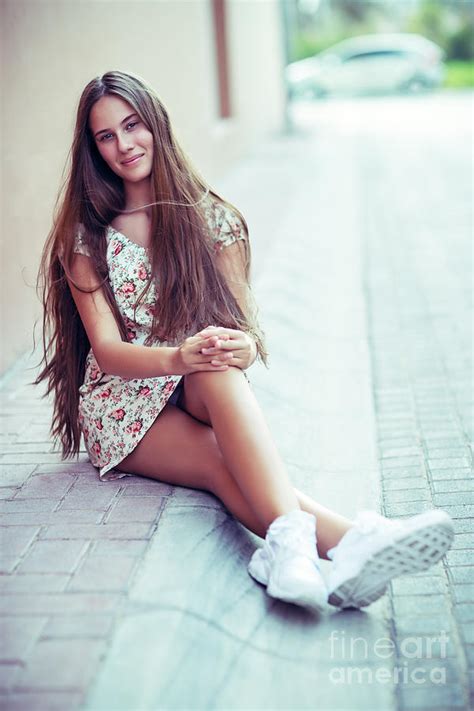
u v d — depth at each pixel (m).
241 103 13.69
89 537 2.48
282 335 4.94
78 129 2.70
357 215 8.93
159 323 2.73
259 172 12.09
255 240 7.43
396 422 3.87
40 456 3.21
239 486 2.42
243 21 14.34
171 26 8.84
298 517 2.31
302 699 2.04
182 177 2.72
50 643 2.01
